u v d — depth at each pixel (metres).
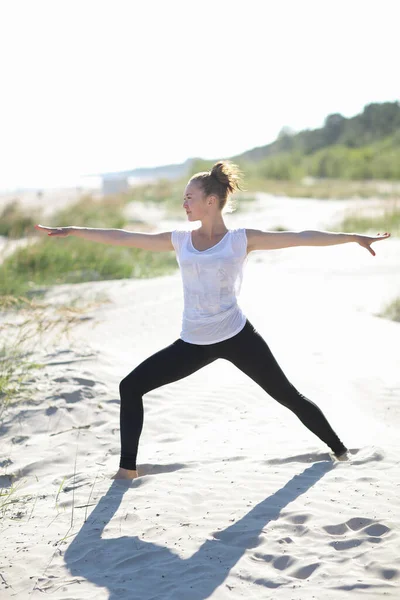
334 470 4.50
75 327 9.30
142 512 4.09
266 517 3.91
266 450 5.01
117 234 4.46
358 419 5.76
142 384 4.47
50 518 4.16
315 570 3.32
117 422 5.90
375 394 6.37
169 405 6.21
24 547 3.79
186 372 4.43
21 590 3.36
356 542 3.54
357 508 3.91
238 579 3.29
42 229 4.44
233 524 3.85
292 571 3.34
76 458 5.25
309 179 58.66
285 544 3.59
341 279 12.93
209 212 4.26
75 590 3.32
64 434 5.68
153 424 5.80
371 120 102.44
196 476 4.56
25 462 5.21
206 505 4.12
